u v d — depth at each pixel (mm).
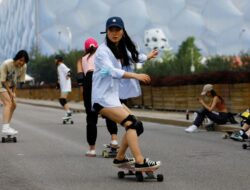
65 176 7992
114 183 7387
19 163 9320
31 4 110562
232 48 108375
